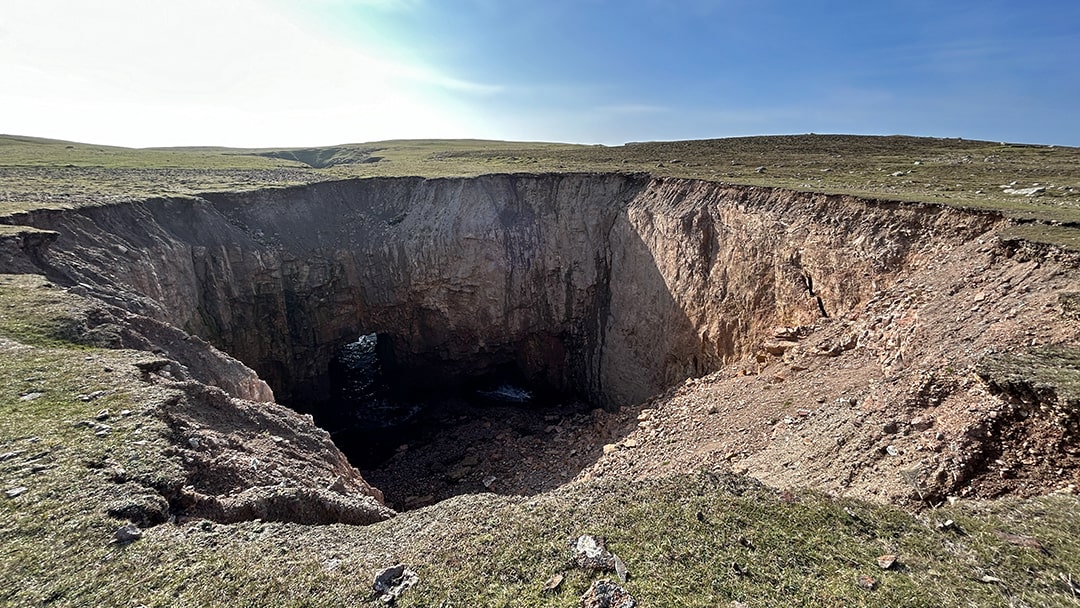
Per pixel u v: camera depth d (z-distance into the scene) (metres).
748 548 6.84
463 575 6.50
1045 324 10.79
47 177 31.56
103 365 11.52
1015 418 8.72
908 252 16.80
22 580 6.13
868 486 9.72
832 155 40.47
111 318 14.48
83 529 6.95
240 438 11.08
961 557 6.68
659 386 28.22
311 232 33.31
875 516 7.57
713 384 20.31
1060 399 8.09
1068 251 12.28
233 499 8.59
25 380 10.54
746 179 28.20
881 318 15.35
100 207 22.75
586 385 34.38
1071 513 7.21
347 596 6.25
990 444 8.70
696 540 6.96
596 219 34.34
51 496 7.43
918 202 17.31
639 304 30.11
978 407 9.34
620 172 35.16
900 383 12.02
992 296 12.77
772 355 18.67
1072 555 6.55
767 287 21.84
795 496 8.09
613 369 31.88
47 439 8.69
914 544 6.95
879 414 11.34
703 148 50.41
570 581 6.34
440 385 37.53
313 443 12.99
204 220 28.20
